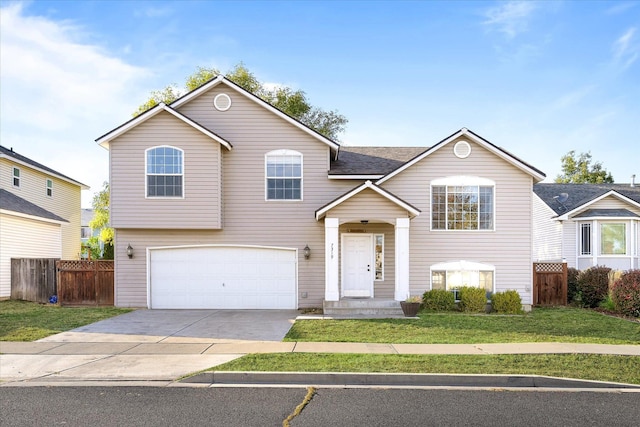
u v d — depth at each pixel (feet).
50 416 19.77
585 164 146.30
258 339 35.09
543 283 54.60
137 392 23.13
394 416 19.79
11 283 58.03
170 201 51.52
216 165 51.80
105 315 46.85
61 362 28.53
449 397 22.47
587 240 72.23
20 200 69.72
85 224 156.15
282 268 53.83
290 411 20.39
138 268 53.11
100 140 51.16
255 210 53.93
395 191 52.95
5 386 24.16
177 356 29.66
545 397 22.56
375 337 35.70
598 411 20.58
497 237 52.70
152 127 51.65
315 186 54.24
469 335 36.42
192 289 53.36
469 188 53.01
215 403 21.47
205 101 54.44
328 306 47.62
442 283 52.65
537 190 85.81
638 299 45.09
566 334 36.96
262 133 54.34
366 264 53.57
